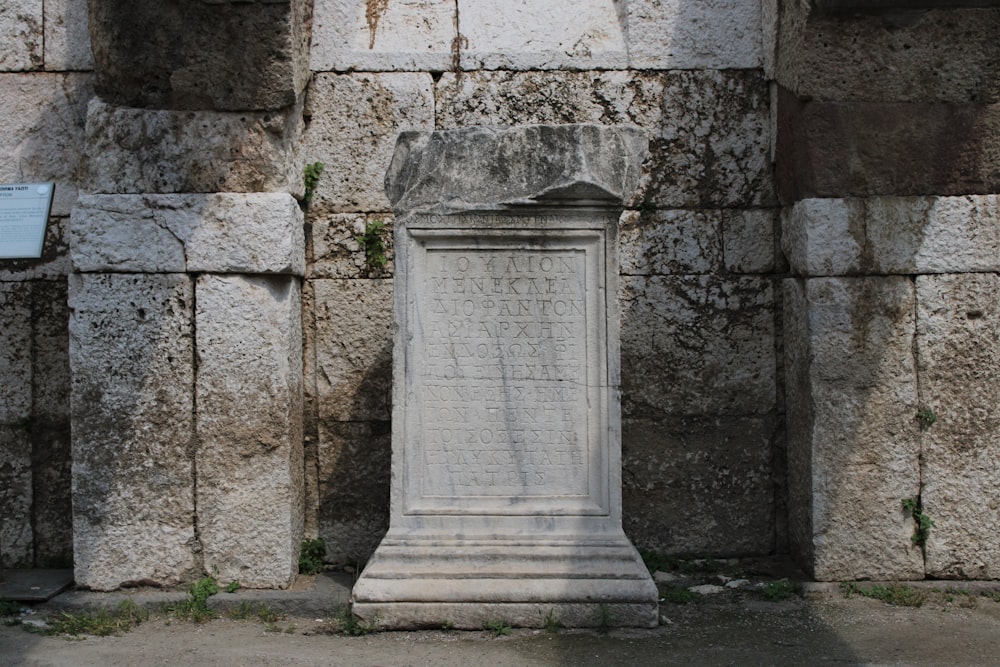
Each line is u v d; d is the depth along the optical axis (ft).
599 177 14.73
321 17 17.83
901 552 16.22
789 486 17.47
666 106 17.95
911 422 16.24
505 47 18.07
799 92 16.24
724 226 17.84
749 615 14.94
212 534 15.80
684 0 18.04
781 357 17.76
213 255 15.87
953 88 16.19
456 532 14.57
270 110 16.15
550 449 14.79
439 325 14.87
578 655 13.12
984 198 16.33
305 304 17.58
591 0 18.52
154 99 16.05
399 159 15.38
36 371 17.24
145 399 15.76
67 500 17.19
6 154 17.46
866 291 16.25
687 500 17.71
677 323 17.78
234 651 13.38
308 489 17.47
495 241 14.87
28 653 13.32
